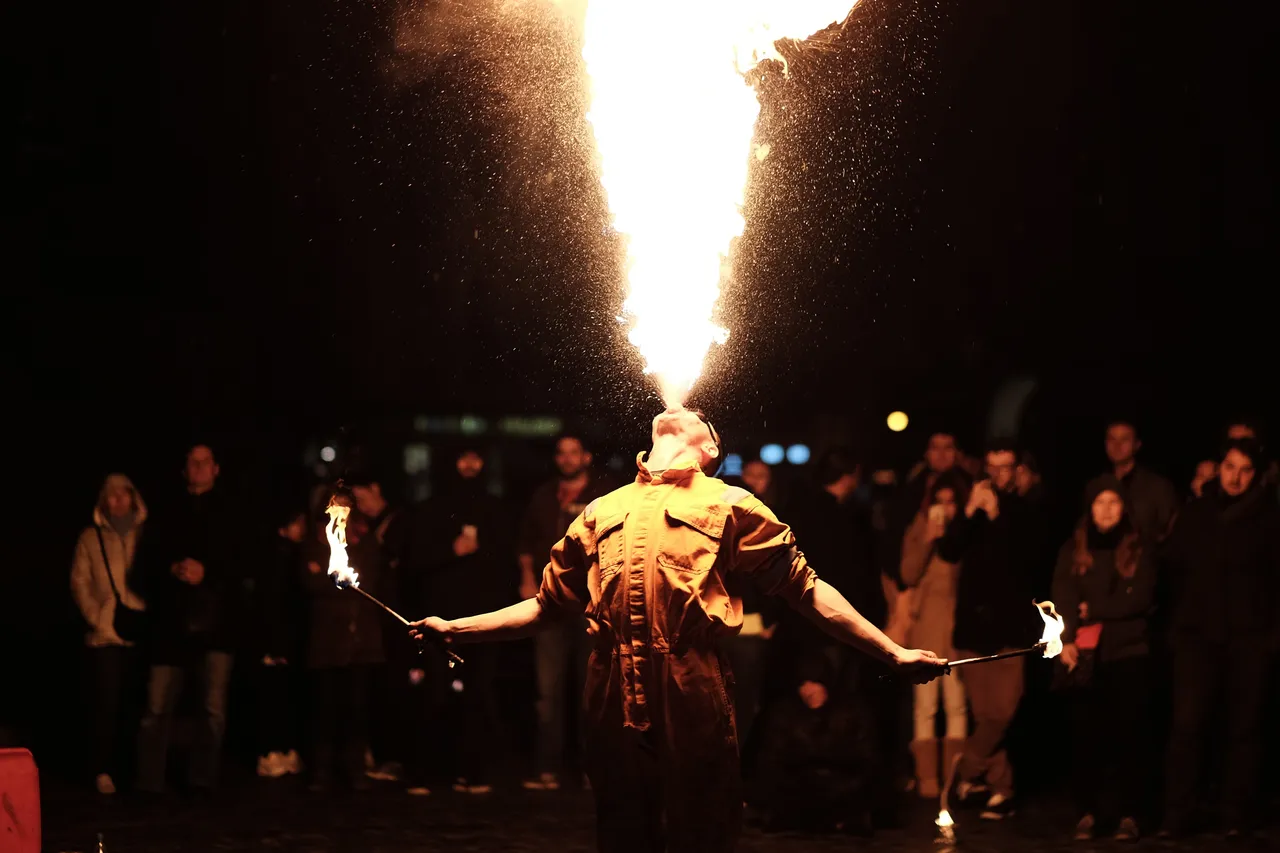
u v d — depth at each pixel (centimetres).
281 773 887
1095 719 706
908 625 786
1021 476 812
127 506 832
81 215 1327
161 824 732
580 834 704
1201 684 695
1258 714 693
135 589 826
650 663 355
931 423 1750
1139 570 698
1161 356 1404
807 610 371
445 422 1923
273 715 891
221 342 1422
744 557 366
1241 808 693
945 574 774
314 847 675
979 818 745
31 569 1354
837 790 696
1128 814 699
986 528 752
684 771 354
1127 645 698
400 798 805
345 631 834
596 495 846
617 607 359
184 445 1420
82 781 857
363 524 850
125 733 974
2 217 1302
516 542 917
